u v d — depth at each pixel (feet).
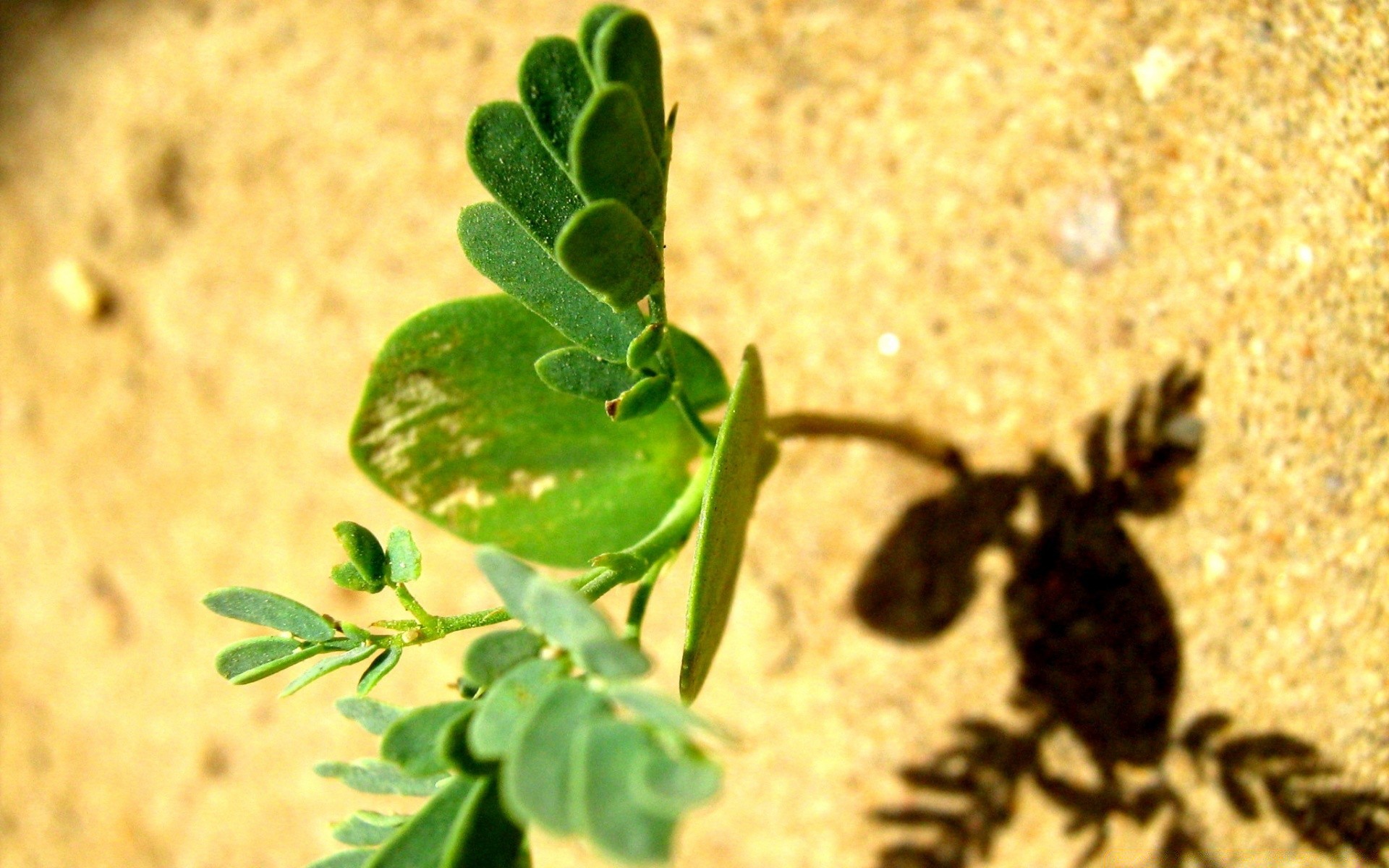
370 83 0.29
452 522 0.19
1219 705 0.21
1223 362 0.21
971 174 0.23
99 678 0.33
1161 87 0.21
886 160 0.24
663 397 0.16
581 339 0.15
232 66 0.30
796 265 0.25
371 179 0.29
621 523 0.19
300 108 0.30
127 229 0.32
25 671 0.33
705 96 0.26
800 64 0.25
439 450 0.18
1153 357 0.21
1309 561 0.20
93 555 0.32
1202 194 0.21
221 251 0.31
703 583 0.15
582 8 0.27
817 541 0.25
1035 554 0.23
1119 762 0.22
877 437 0.23
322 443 0.30
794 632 0.25
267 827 0.31
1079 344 0.22
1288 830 0.20
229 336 0.31
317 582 0.30
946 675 0.24
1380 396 0.19
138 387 0.32
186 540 0.31
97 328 0.33
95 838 0.32
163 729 0.32
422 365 0.17
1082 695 0.22
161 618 0.32
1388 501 0.19
